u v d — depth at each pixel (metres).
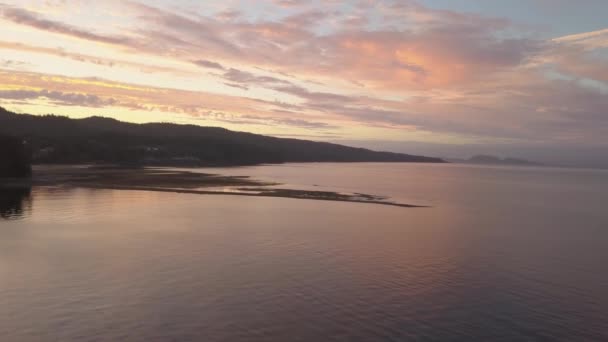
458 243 35.47
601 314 20.23
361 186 97.69
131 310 19.61
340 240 35.44
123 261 27.56
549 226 45.94
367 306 20.69
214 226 40.31
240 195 66.94
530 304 21.42
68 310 19.50
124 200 58.12
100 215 45.50
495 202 71.38
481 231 41.50
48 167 135.25
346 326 18.38
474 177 172.62
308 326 18.30
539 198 81.31
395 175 166.00
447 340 17.25
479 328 18.47
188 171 134.62
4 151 87.25
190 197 62.72
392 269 27.11
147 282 23.48
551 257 31.19
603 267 28.45
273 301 21.06
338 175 147.00
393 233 39.12
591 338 17.73
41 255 28.69
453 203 67.50
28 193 64.12
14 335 16.98
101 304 20.25
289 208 54.03
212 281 23.86
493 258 30.56
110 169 134.50
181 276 24.64
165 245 32.12
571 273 27.00
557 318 19.70
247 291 22.38
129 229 38.03
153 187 75.44
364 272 26.28
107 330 17.53
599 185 134.50
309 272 25.97
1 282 23.14
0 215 44.53
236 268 26.48
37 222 40.75
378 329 18.16
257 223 42.44
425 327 18.45
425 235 38.66
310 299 21.45
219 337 17.11
